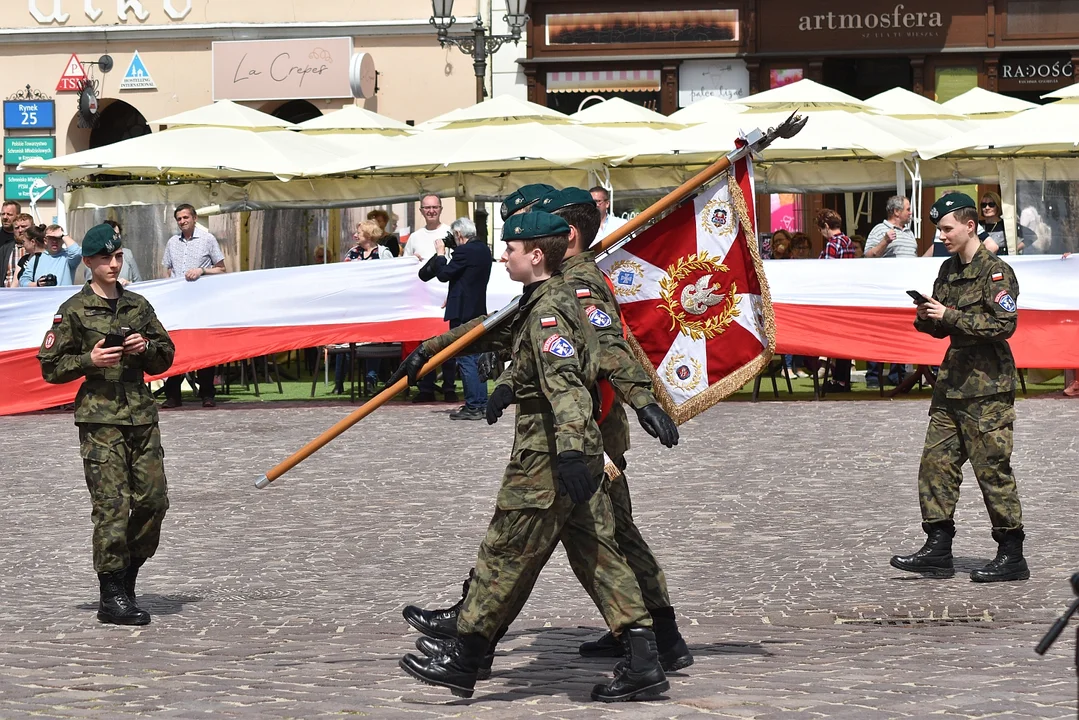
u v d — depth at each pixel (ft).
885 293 82.58
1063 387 88.12
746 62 129.08
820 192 98.32
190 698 27.68
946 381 40.40
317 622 36.17
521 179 101.40
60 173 99.60
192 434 74.02
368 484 58.03
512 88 132.16
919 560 40.40
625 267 31.53
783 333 82.94
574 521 26.76
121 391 37.65
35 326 84.48
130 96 139.64
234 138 98.68
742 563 42.55
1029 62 127.13
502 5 132.16
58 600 39.83
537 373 26.32
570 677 29.22
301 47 135.13
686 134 92.94
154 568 43.57
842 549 44.27
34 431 77.15
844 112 95.40
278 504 53.93
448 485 57.52
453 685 27.25
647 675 26.58
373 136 108.47
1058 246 94.53
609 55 130.52
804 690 27.20
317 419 79.56
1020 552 39.75
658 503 52.60
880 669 29.14
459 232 77.71
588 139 97.55
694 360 31.35
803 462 61.26
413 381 29.45
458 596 38.81
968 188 117.60
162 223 100.32
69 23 139.44
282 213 104.32
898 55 127.65
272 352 85.97
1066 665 29.35
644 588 29.09
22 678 29.76
